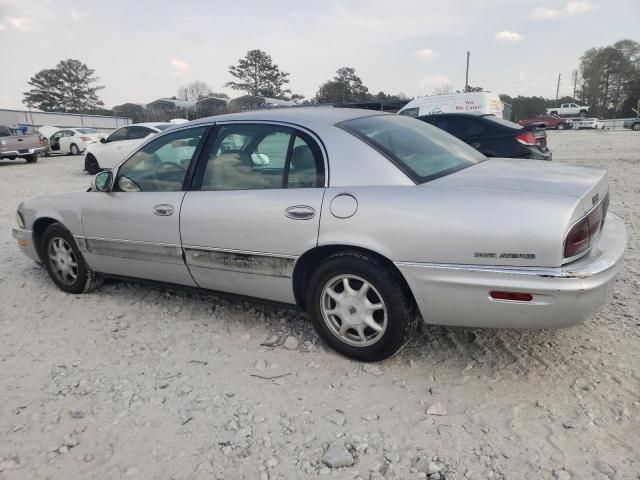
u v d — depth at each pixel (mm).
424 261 2783
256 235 3312
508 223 2592
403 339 3021
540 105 66312
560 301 2537
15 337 3846
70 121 47844
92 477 2357
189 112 58875
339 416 2691
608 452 2326
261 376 3127
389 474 2275
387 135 3344
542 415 2611
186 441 2566
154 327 3904
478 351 3275
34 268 5570
